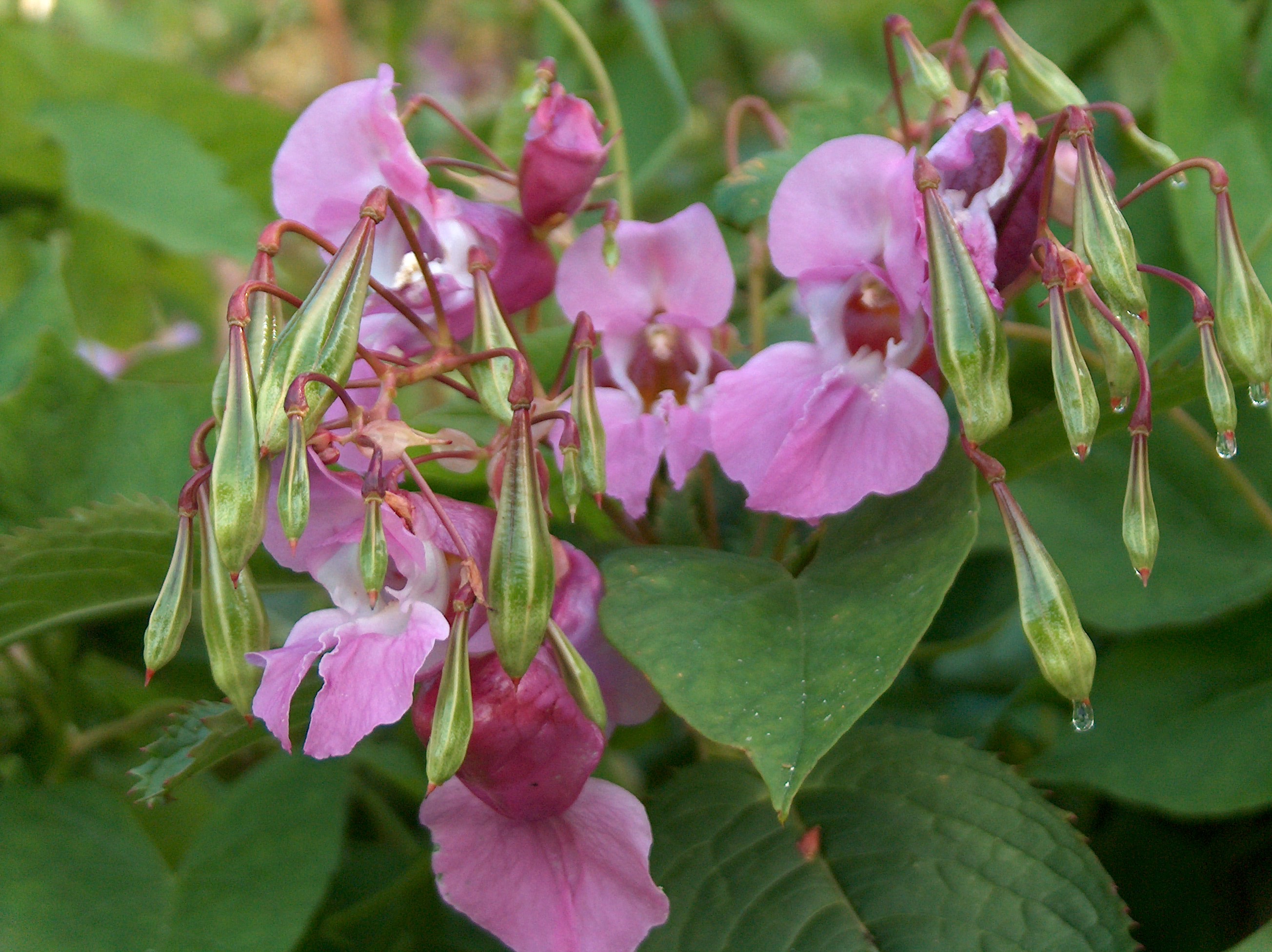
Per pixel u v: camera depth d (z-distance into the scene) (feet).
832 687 0.94
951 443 1.07
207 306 2.14
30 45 1.73
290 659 0.93
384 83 1.03
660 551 1.04
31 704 1.23
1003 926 1.00
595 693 0.95
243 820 1.16
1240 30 1.42
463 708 0.90
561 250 1.19
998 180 1.01
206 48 3.25
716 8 2.55
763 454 1.03
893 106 1.25
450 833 1.00
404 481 1.10
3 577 1.07
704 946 1.01
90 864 1.14
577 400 0.97
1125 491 1.28
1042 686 1.23
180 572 0.93
